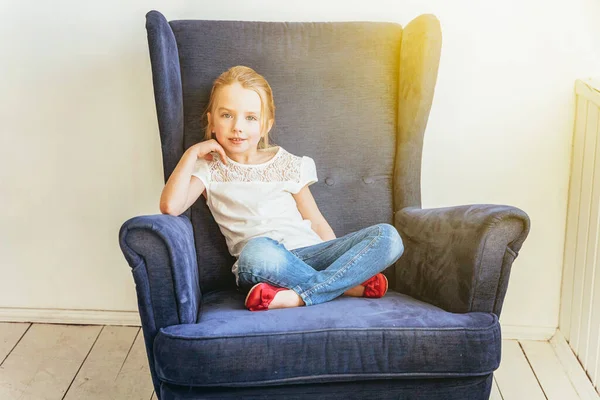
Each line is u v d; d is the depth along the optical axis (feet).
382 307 5.13
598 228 6.38
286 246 5.95
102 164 7.25
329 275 5.34
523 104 7.03
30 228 7.41
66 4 6.89
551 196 7.23
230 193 6.04
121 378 6.51
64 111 7.12
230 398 4.82
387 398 4.92
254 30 6.43
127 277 7.52
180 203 5.63
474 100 7.04
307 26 6.49
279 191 6.15
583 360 6.72
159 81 5.82
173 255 4.87
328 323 4.80
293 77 6.40
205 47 6.34
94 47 6.98
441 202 7.32
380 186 6.45
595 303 6.44
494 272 5.13
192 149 5.89
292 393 4.85
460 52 6.94
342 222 6.40
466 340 4.82
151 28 5.79
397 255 5.48
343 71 6.44
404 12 6.91
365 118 6.44
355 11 6.93
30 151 7.22
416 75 6.18
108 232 7.43
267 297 5.19
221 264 6.18
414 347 4.77
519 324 7.54
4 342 7.13
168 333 4.75
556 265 7.39
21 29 6.94
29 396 6.17
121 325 7.61
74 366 6.70
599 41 6.84
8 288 7.57
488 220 5.10
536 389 6.50
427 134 7.14
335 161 6.44
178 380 4.70
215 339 4.67
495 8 6.82
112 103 7.11
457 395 4.96
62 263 7.50
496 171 7.21
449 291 5.36
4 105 7.11
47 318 7.63
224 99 6.01
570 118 7.03
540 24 6.83
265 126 6.18
